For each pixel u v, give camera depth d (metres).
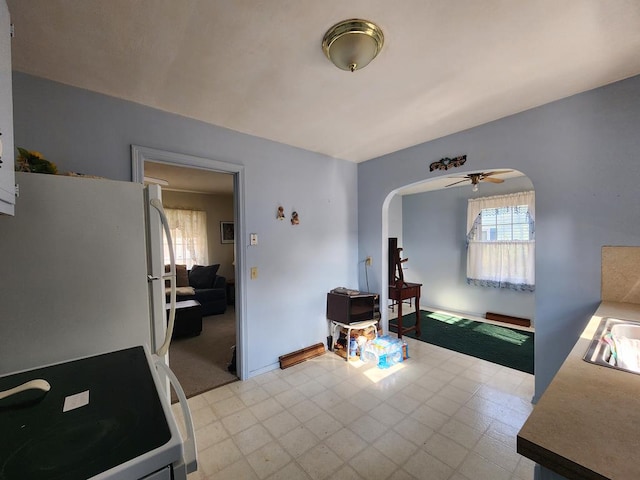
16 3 1.11
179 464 0.65
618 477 0.55
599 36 1.38
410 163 3.06
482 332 3.86
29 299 1.14
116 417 0.71
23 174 1.12
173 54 1.48
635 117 1.77
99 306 1.26
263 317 2.74
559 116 2.05
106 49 1.43
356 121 2.37
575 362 1.07
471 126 2.52
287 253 2.93
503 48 1.46
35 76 1.66
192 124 2.27
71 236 1.20
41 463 0.56
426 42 1.41
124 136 1.96
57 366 1.01
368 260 3.58
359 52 1.37
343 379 2.59
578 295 2.01
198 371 2.78
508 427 1.91
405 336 3.72
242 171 2.58
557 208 2.08
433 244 5.26
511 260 4.25
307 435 1.86
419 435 1.84
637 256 1.79
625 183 1.82
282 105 2.07
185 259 5.78
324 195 3.29
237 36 1.35
